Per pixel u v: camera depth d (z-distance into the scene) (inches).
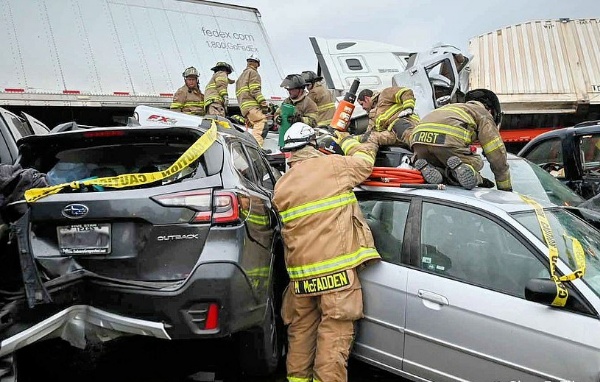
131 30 386.0
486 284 136.7
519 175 250.1
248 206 141.6
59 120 359.9
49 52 345.1
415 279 145.3
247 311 134.5
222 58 424.8
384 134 215.3
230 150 153.3
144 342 185.9
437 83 355.3
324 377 145.7
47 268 130.4
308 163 153.8
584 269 125.7
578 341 120.3
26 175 139.9
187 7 425.1
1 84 323.3
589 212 203.2
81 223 130.6
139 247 129.0
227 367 169.9
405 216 156.2
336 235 148.3
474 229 143.8
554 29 475.2
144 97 374.0
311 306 154.6
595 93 460.1
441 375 139.3
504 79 471.2
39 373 164.1
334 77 449.4
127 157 149.3
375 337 151.3
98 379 160.4
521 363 126.6
